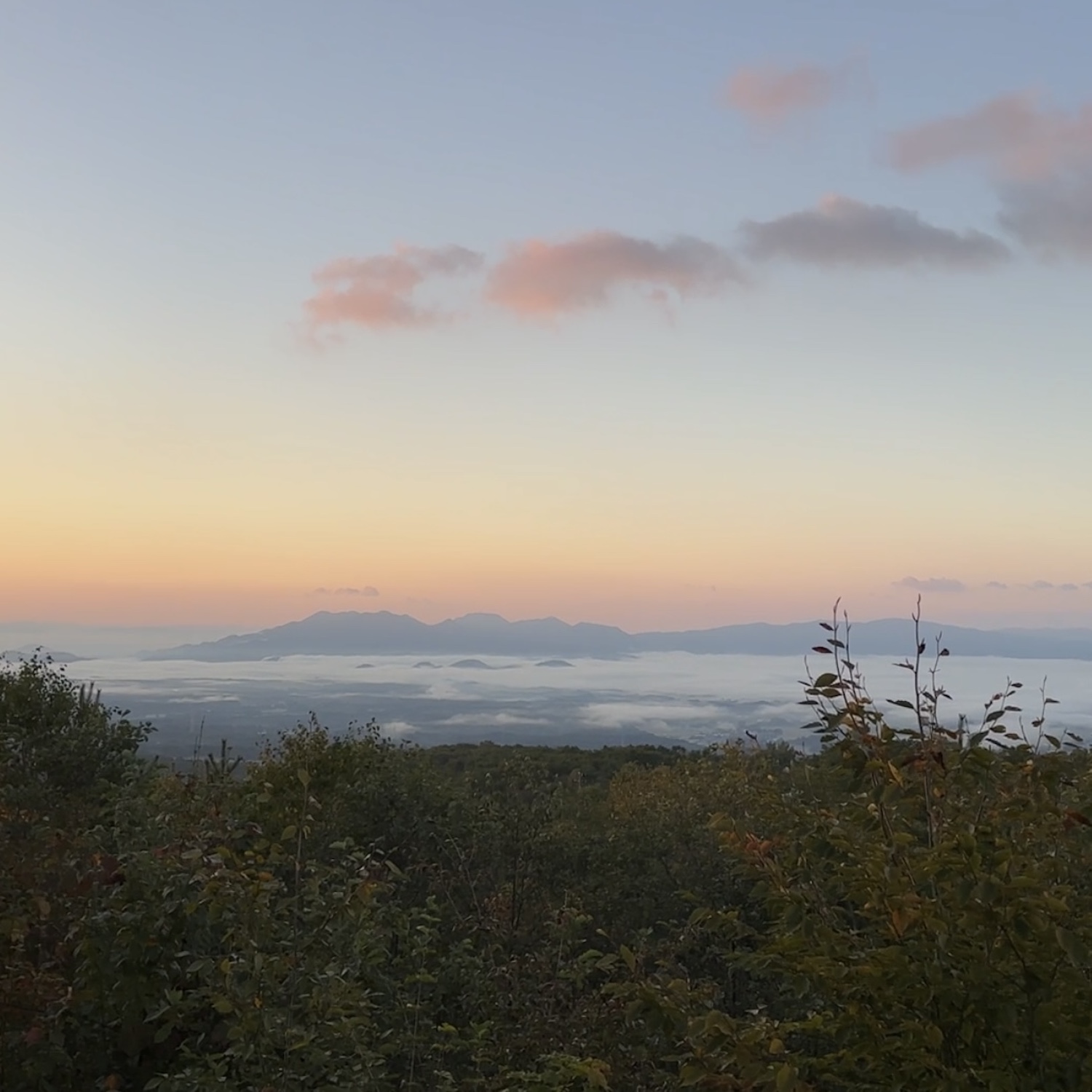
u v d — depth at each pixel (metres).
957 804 3.97
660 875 9.41
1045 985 3.27
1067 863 3.82
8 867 5.86
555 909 8.59
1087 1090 3.19
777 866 3.96
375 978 5.55
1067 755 4.07
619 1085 5.42
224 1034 5.24
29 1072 5.01
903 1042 3.48
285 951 4.93
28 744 12.12
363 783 10.81
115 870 5.63
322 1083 4.61
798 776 5.12
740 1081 3.52
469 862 9.73
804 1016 5.11
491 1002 6.52
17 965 5.31
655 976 4.68
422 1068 5.99
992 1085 3.21
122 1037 5.32
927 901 3.39
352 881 5.31
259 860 5.22
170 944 5.29
